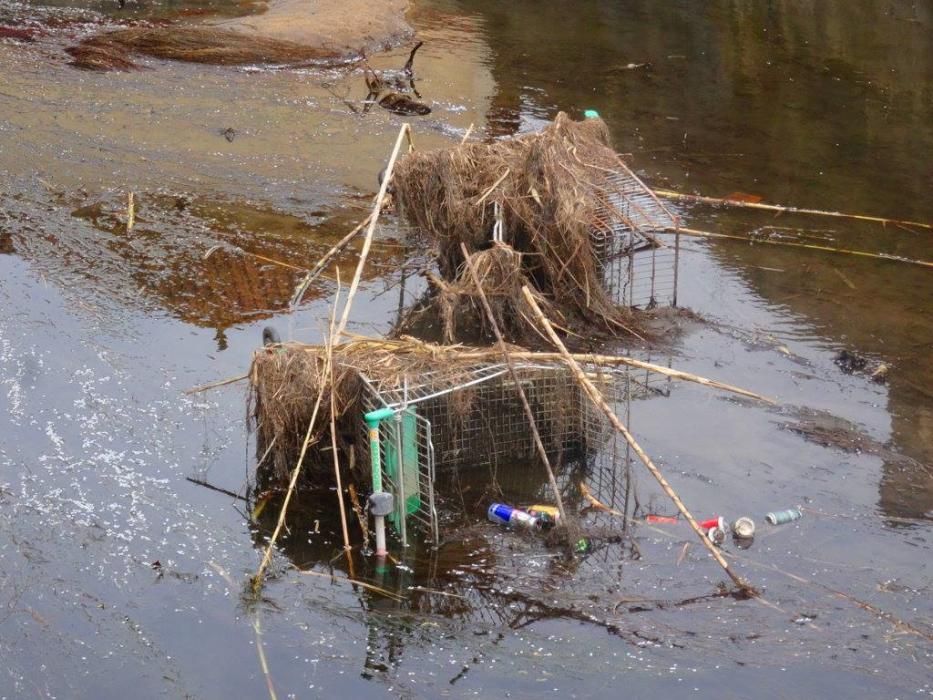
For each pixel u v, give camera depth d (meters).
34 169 10.96
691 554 6.17
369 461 6.46
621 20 18.58
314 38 15.48
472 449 6.77
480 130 12.95
